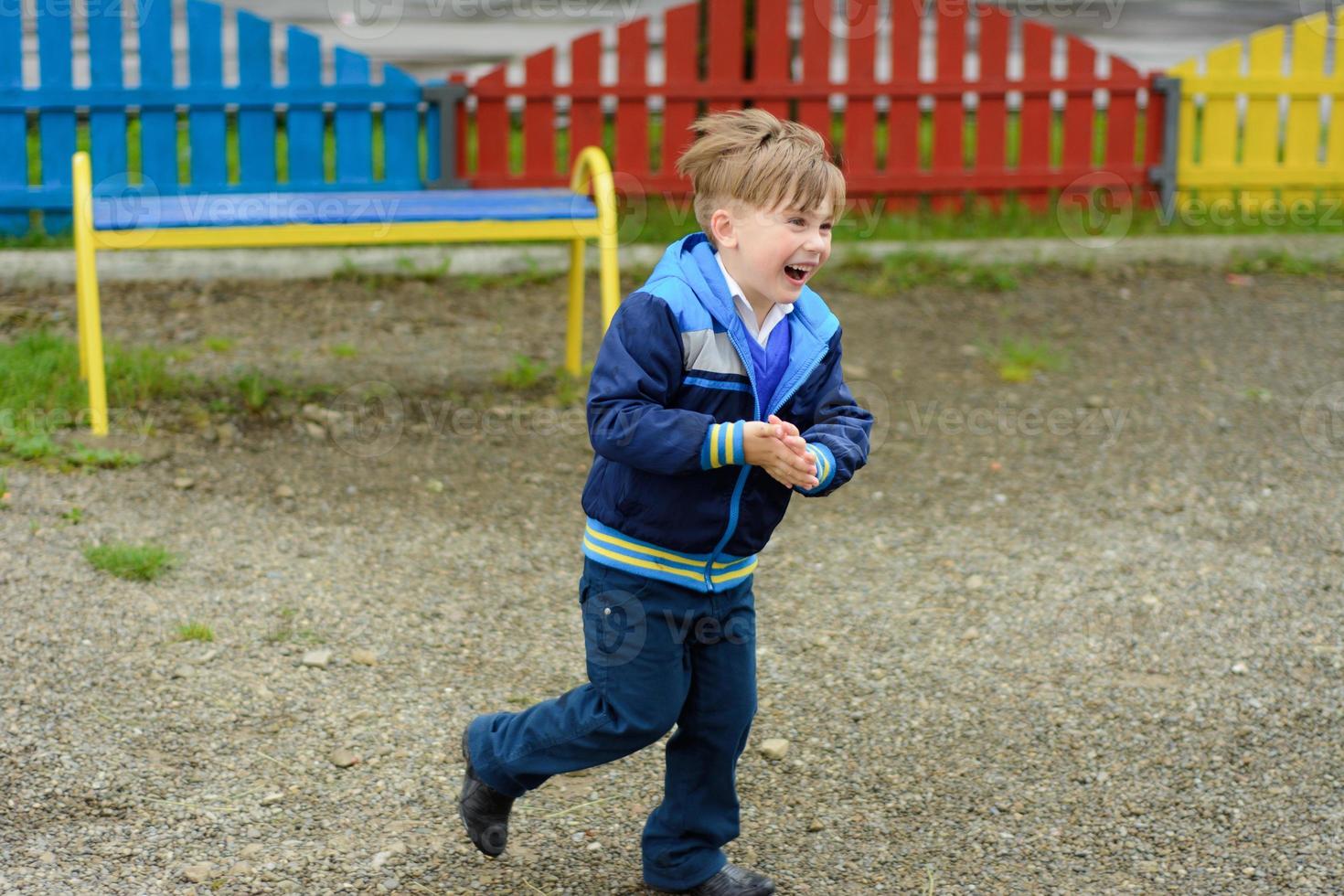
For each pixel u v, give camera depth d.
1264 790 6.56
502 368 12.53
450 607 8.38
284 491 9.84
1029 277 15.40
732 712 5.49
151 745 6.73
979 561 9.16
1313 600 8.55
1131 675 7.68
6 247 14.88
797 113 16.34
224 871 5.81
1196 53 19.28
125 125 15.19
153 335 12.96
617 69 16.00
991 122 16.50
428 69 18.11
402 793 6.48
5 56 14.91
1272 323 14.13
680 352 5.06
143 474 9.89
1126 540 9.47
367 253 15.02
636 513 5.13
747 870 5.79
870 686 7.59
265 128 15.34
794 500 10.23
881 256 15.64
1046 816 6.39
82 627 7.74
